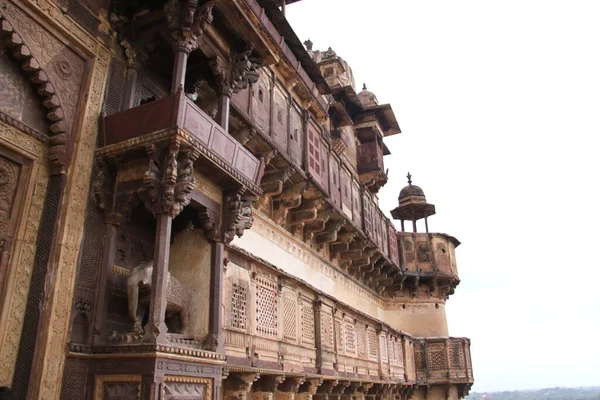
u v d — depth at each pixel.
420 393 20.12
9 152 5.66
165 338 5.58
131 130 6.29
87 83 6.48
